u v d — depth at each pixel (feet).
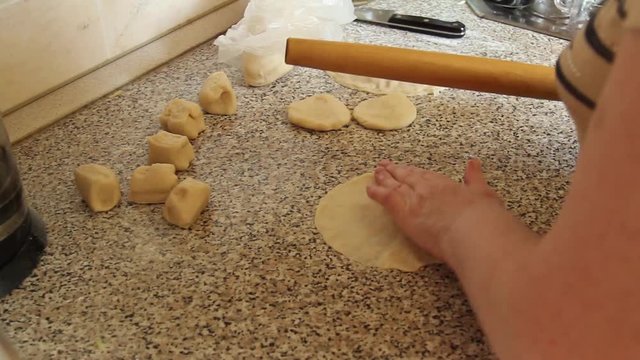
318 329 1.84
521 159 2.62
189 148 2.53
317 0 3.24
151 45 3.16
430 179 2.21
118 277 2.02
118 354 1.77
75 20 2.71
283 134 2.75
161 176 2.30
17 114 2.63
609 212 1.24
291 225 2.24
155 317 1.88
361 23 3.66
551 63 3.30
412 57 2.34
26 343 1.80
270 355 1.76
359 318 1.88
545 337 1.41
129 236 2.18
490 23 3.70
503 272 1.62
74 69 2.80
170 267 2.06
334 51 2.35
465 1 3.93
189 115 2.66
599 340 1.34
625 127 1.19
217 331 1.83
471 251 1.80
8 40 2.48
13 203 1.97
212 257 2.10
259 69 3.05
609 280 1.28
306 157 2.61
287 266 2.06
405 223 2.11
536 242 1.71
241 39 3.12
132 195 2.32
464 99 3.02
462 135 2.76
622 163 1.20
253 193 2.39
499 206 2.00
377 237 2.18
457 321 1.88
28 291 1.96
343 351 1.78
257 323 1.86
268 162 2.57
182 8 3.26
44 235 2.14
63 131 2.74
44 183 2.44
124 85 3.07
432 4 3.91
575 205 1.32
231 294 1.96
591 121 1.33
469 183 2.14
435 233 2.01
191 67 3.26
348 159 2.60
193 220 2.22
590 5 3.70
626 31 1.21
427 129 2.80
